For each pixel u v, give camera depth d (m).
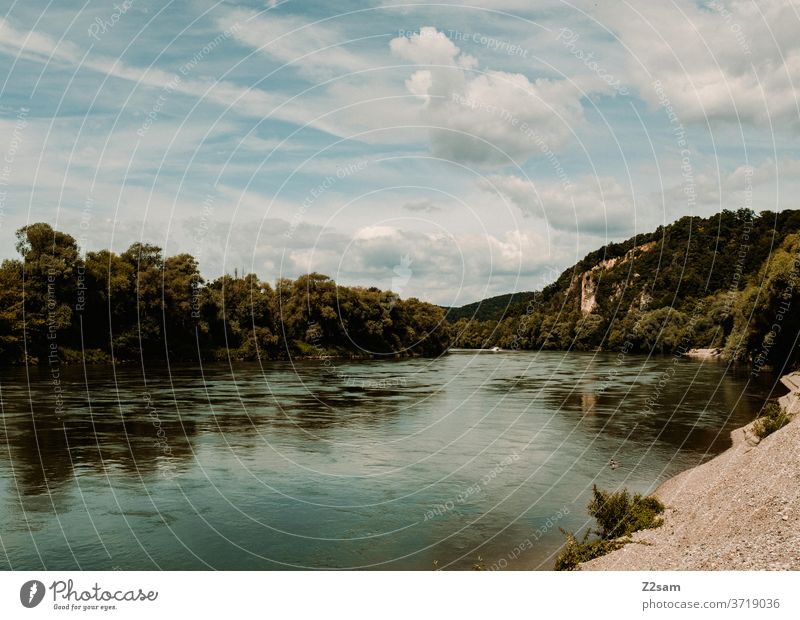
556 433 33.44
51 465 25.55
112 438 30.53
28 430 31.88
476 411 41.28
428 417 38.94
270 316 92.81
